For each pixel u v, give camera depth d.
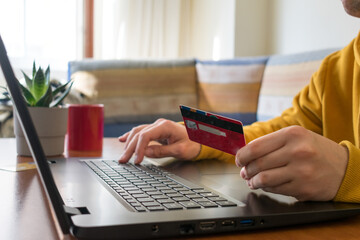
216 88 2.68
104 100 2.59
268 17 3.28
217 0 3.40
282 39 3.10
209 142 0.67
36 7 3.32
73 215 0.45
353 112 1.03
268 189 0.56
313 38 2.76
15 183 0.69
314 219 0.50
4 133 2.03
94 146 1.15
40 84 1.03
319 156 0.55
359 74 1.03
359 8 0.99
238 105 2.62
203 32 3.60
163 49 3.62
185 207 0.49
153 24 3.57
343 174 0.56
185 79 2.71
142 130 0.93
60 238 0.43
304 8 2.84
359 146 0.96
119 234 0.42
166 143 1.01
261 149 0.56
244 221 0.46
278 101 2.36
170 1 3.61
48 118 1.01
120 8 3.47
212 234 0.46
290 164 0.55
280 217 0.48
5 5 3.23
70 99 2.54
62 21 3.40
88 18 3.47
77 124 1.14
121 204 0.51
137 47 3.52
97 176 0.70
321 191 0.54
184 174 0.73
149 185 0.62
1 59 0.48
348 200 0.55
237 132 0.59
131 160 0.92
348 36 2.43
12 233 0.44
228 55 3.27
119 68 2.65
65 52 3.44
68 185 0.62
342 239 0.45
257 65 2.62
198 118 0.65
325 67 1.14
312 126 1.14
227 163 0.91
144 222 0.43
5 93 0.94
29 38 3.32
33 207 0.55
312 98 1.16
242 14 3.21
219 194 0.57
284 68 2.38
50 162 0.88
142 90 2.64
